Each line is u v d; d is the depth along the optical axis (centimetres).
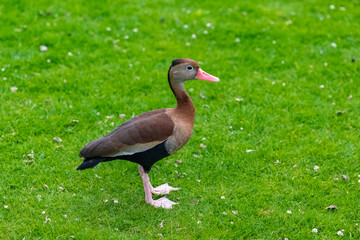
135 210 853
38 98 1236
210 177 960
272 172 980
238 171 988
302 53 1522
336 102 1252
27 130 1095
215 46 1575
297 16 1784
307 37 1619
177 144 849
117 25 1677
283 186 937
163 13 1772
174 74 855
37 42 1515
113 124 1134
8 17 1648
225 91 1302
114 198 891
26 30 1585
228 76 1389
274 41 1585
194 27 1680
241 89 1304
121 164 997
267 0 1920
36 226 803
